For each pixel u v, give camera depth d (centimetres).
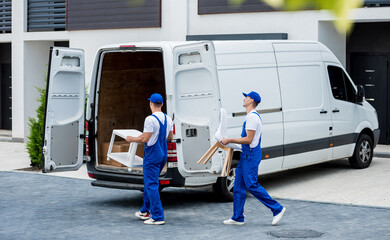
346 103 1103
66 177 1124
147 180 720
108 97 912
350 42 1483
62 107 845
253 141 686
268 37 1312
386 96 1453
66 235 663
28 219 757
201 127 775
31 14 1752
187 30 1454
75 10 1620
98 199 905
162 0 1486
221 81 835
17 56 1762
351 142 1120
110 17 1559
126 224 724
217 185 855
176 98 786
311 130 1005
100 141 895
